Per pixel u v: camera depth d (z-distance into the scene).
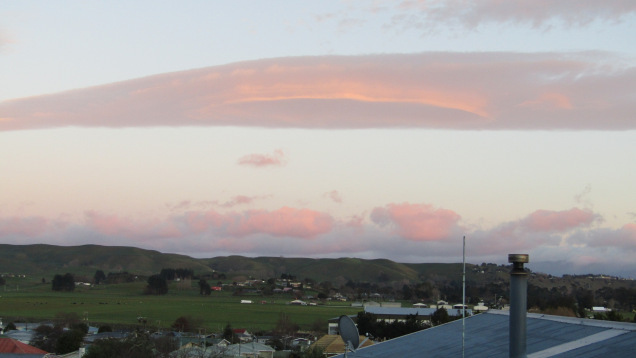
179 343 85.12
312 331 131.75
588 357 21.77
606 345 22.75
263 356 84.56
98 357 69.50
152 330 120.25
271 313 175.25
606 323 25.12
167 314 172.50
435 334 30.91
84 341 91.12
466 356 25.91
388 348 30.30
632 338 22.77
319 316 166.62
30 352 74.50
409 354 28.34
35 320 149.25
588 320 25.89
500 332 28.61
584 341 23.62
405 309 120.12
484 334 28.91
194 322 140.00
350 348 30.23
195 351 74.25
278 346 101.31
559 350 23.20
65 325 124.44
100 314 169.62
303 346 96.50
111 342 73.12
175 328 133.00
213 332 124.25
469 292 178.75
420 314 114.81
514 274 21.83
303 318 161.12
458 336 29.59
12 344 74.94
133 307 193.88
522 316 21.56
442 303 155.50
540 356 22.89
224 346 81.25
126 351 70.31
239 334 117.69
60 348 86.81
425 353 27.89
